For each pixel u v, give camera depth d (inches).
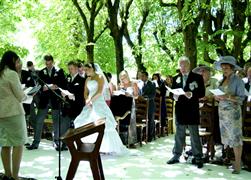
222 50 543.5
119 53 538.6
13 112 214.1
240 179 246.1
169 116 447.5
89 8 575.2
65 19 729.0
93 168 193.0
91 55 573.0
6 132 215.9
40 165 272.4
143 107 378.3
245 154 277.4
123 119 344.8
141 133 359.6
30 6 490.0
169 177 248.8
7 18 528.7
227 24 552.7
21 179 229.3
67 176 193.9
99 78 310.8
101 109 307.3
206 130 301.6
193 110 275.4
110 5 532.4
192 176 252.1
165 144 371.6
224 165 282.5
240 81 258.7
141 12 692.7
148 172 260.4
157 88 415.8
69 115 322.7
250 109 282.4
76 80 324.5
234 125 256.7
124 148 315.3
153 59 742.5
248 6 441.1
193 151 280.4
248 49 700.0
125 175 251.6
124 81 357.1
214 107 292.4
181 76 283.0
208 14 524.4
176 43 683.4
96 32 741.9
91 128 192.5
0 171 251.0
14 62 219.0
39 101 325.7
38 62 848.3
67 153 312.8
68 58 753.0
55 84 321.7
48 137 388.8
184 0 394.6
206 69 321.1
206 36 538.3
